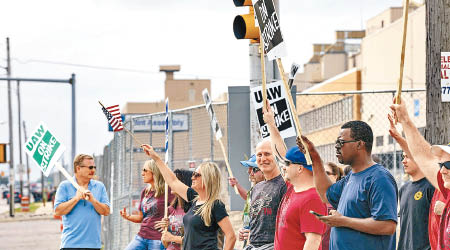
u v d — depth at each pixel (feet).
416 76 178.70
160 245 54.75
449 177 27.84
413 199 35.91
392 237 30.14
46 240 142.00
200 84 426.10
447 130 40.55
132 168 77.10
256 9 33.65
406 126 28.84
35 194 455.22
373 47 208.44
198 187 41.55
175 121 88.84
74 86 174.81
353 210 30.07
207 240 41.50
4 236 155.74
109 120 47.26
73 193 52.90
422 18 176.04
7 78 163.73
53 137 52.90
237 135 53.06
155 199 54.85
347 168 49.42
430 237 32.37
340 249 29.89
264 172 37.91
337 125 187.32
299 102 199.52
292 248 33.81
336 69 327.26
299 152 33.91
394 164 67.87
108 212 53.31
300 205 33.40
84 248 52.11
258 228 37.65
